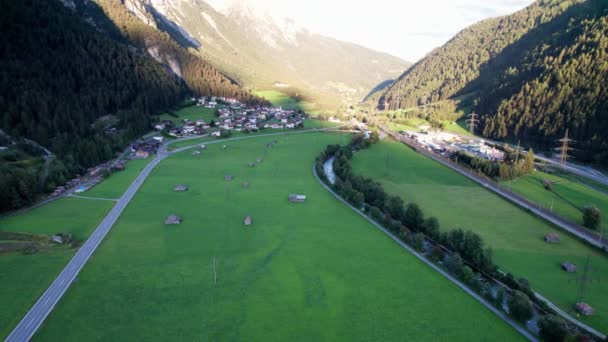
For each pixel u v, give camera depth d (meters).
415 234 119.31
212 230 118.69
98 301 80.81
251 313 78.94
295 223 125.50
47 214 124.75
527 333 74.75
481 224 130.25
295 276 93.44
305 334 73.12
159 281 89.31
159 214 129.50
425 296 86.00
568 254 109.06
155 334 71.88
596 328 76.75
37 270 91.00
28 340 68.88
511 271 98.88
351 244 110.88
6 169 140.12
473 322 77.62
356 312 80.06
